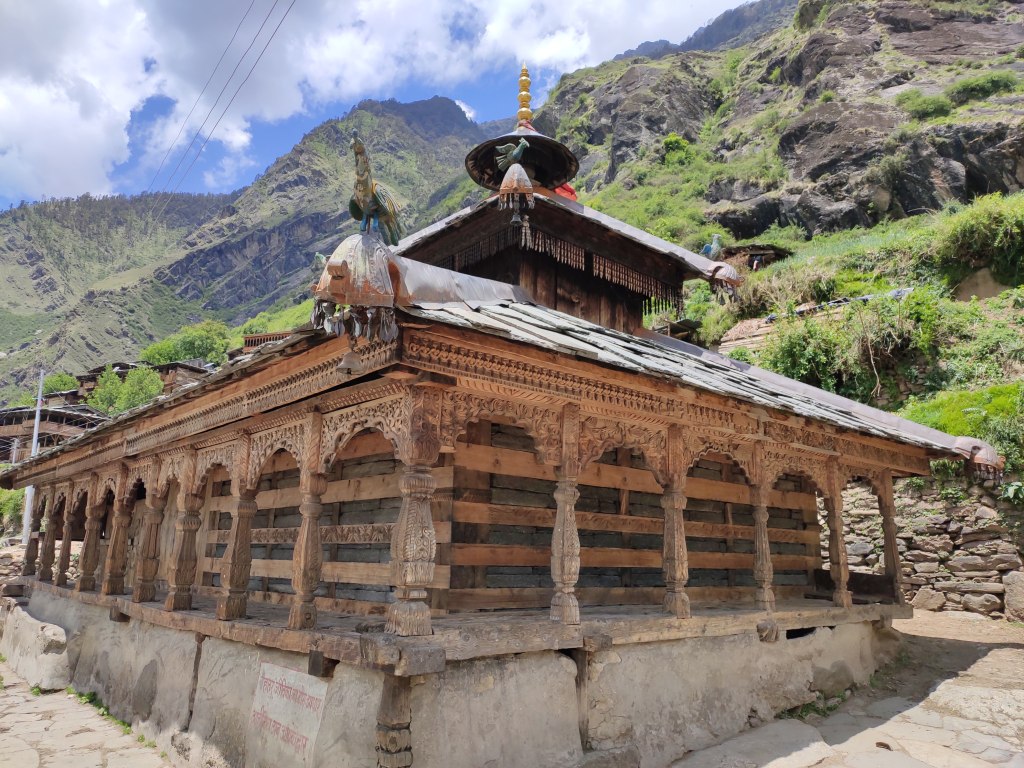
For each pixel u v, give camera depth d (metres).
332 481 7.22
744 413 7.02
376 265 3.93
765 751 6.05
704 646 6.57
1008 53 44.62
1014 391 12.53
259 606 7.56
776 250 27.14
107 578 9.50
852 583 9.91
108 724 8.03
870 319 15.90
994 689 7.68
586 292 8.86
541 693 5.13
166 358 79.56
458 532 5.91
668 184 53.84
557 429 5.60
